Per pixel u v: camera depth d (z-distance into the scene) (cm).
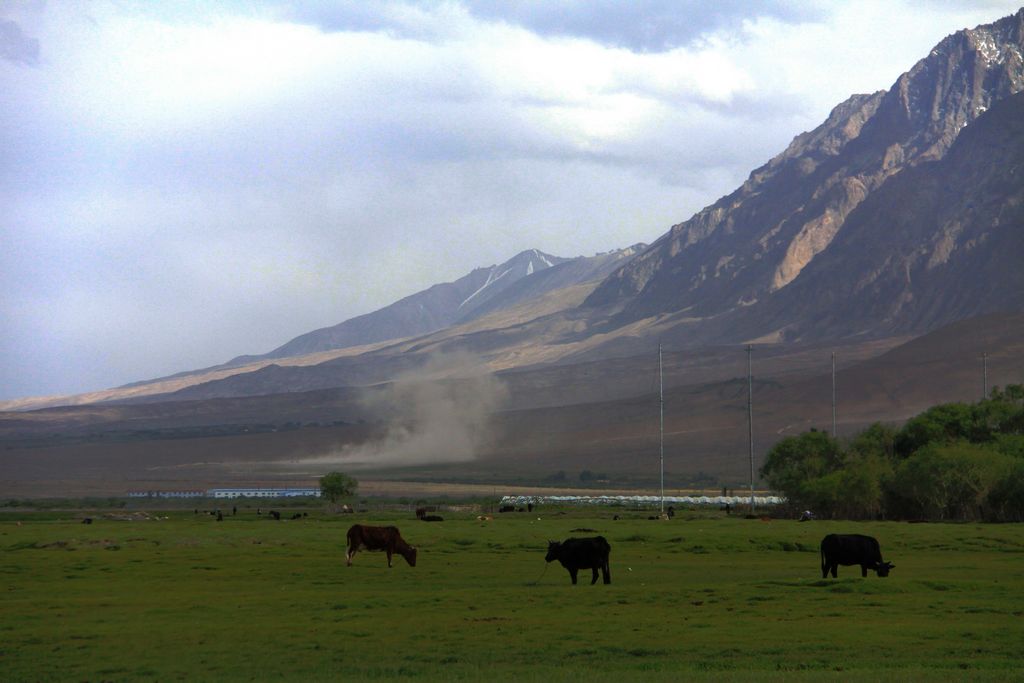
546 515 16838
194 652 4081
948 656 3819
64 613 5078
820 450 17812
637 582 6288
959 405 18175
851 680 3322
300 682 3500
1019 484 13675
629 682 3347
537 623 4575
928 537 9869
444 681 3431
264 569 7256
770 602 5138
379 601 5309
